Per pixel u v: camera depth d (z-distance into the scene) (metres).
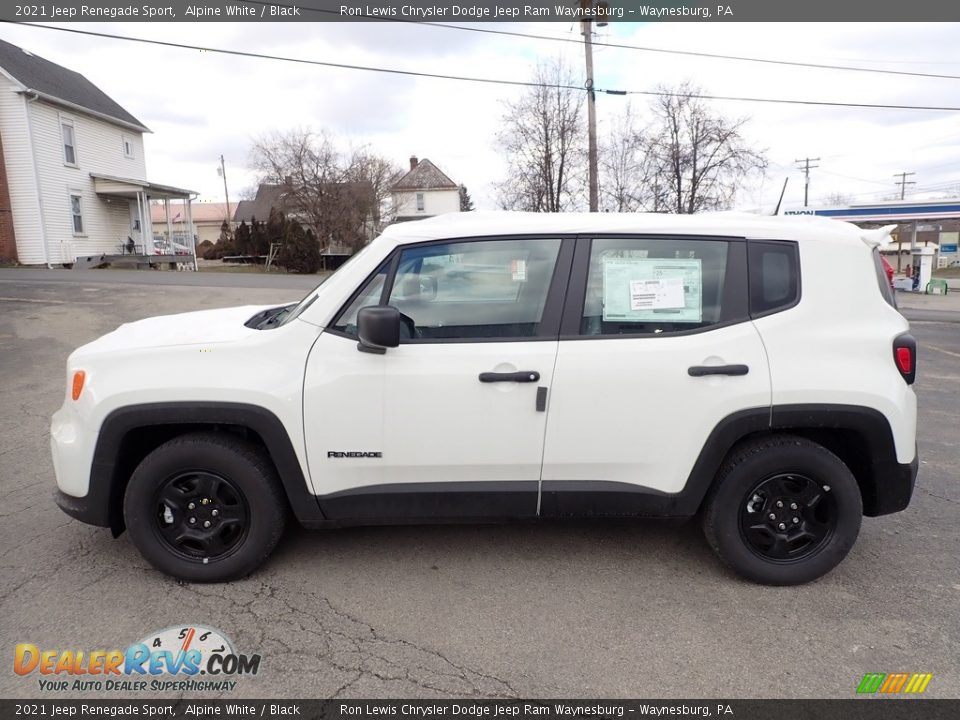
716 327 3.11
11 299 13.40
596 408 3.07
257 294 15.47
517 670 2.62
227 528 3.22
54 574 3.30
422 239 3.18
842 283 3.15
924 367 9.43
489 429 3.08
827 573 3.36
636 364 3.06
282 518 3.23
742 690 2.51
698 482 3.14
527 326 3.13
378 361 3.06
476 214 3.35
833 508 3.16
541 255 3.17
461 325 3.14
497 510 3.18
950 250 71.81
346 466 3.10
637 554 3.55
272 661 2.67
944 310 19.45
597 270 3.17
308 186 37.47
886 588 3.22
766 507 3.20
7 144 22.77
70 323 11.16
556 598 3.12
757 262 3.16
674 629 2.88
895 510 3.20
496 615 2.99
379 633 2.85
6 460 4.99
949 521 3.99
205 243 51.94
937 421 6.32
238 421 3.04
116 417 3.06
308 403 3.04
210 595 3.14
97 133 26.61
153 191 27.94
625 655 2.71
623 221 3.22
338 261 30.80
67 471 3.15
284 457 3.08
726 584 3.26
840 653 2.72
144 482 3.12
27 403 6.59
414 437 3.08
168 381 3.05
